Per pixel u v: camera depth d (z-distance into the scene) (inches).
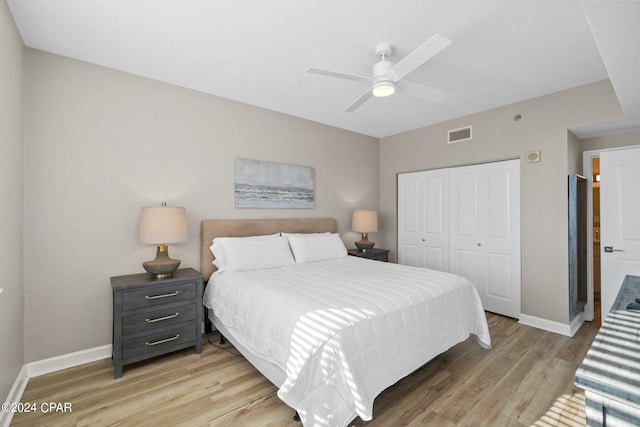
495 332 119.3
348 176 177.2
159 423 66.7
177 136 115.0
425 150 169.0
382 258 169.6
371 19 74.9
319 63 97.4
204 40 84.7
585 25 76.8
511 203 134.9
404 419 68.3
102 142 99.2
